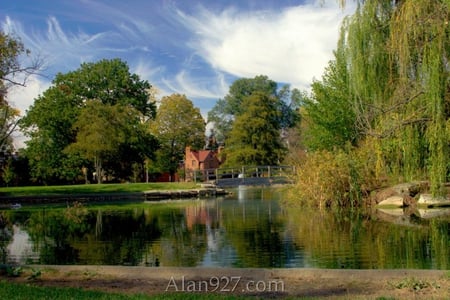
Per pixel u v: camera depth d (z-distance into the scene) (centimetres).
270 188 4656
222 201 3166
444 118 1037
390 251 1220
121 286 769
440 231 1527
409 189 2316
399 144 1179
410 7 1023
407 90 1107
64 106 4866
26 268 897
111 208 2822
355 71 1163
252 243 1385
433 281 744
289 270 833
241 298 671
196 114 6366
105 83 5241
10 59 2530
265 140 6219
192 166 7644
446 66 1020
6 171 4762
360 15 1164
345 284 751
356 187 2270
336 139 2844
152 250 1322
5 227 1945
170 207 2809
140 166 5656
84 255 1271
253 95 6369
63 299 648
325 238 1438
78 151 4422
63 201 3503
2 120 3105
